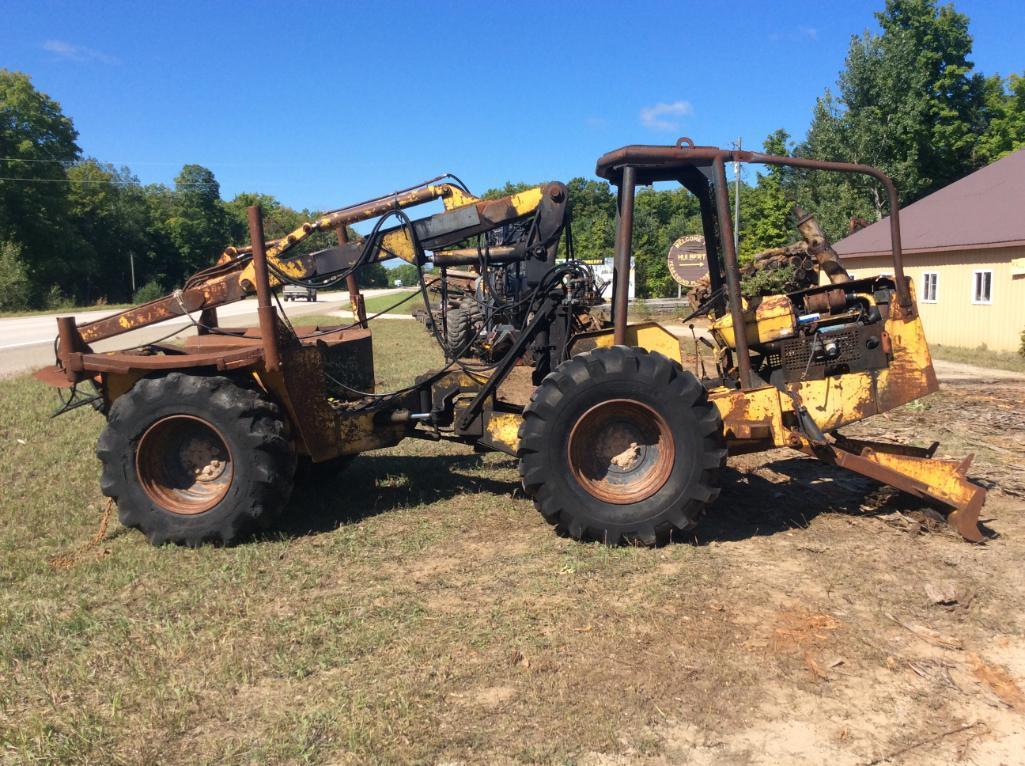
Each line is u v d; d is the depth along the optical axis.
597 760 2.68
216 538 4.78
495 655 3.35
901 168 34.19
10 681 3.25
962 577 4.15
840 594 3.93
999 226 17.19
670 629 3.56
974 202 19.72
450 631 3.57
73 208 57.03
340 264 5.37
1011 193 18.86
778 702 3.02
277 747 2.76
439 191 5.34
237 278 5.35
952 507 4.75
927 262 18.95
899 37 35.69
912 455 5.22
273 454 4.77
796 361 5.02
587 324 6.27
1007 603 3.84
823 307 5.02
